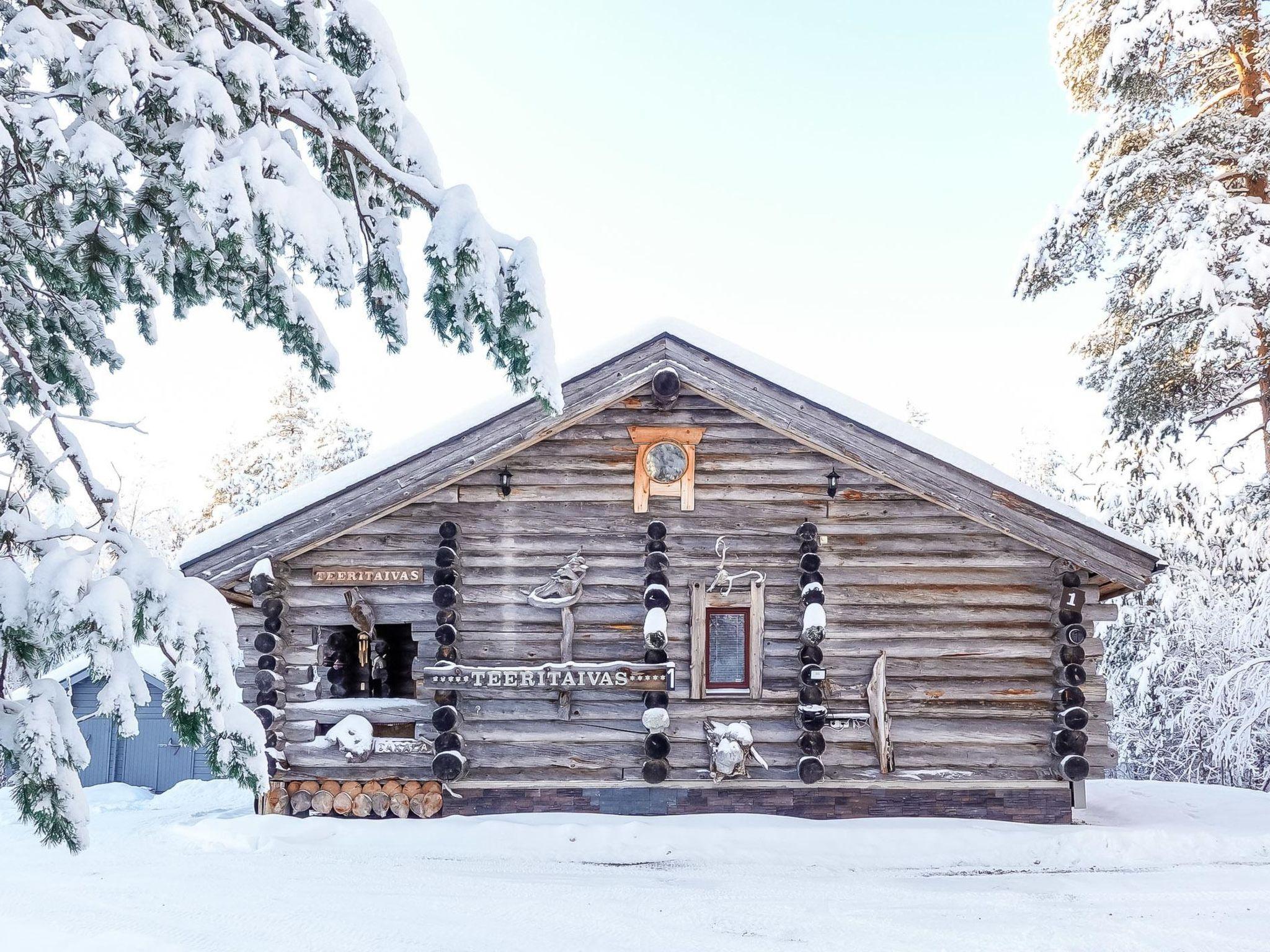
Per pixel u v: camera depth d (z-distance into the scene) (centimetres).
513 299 527
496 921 715
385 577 1088
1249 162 1620
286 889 805
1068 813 1059
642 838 966
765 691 1074
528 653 1077
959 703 1073
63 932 681
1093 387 1942
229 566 1056
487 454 1073
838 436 1072
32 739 375
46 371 592
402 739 1060
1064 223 1772
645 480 1099
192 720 408
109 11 505
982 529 1094
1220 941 685
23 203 542
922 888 830
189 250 561
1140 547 1042
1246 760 1831
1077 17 1945
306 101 529
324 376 648
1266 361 1642
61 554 386
